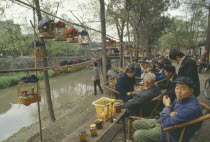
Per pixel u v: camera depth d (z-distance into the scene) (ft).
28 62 57.16
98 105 8.94
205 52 30.94
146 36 87.97
